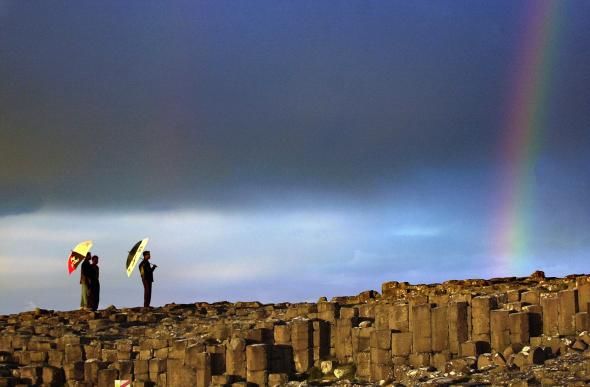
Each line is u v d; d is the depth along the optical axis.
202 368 55.72
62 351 61.50
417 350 51.31
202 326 61.22
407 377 49.62
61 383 60.34
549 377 43.72
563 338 47.59
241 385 54.25
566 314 48.25
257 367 54.59
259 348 54.69
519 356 46.78
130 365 58.31
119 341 60.72
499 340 49.22
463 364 48.25
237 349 55.25
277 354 55.12
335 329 55.06
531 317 49.00
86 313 69.88
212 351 55.91
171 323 64.81
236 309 66.44
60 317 69.31
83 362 59.91
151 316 66.94
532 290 51.25
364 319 55.03
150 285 71.62
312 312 58.19
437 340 50.88
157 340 58.72
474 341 49.59
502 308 49.97
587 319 47.62
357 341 53.84
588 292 47.88
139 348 59.34
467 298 51.34
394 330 52.25
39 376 60.41
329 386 51.41
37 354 61.94
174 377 56.91
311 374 54.44
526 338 48.62
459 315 50.34
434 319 51.03
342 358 54.56
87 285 71.88
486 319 49.75
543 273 56.88
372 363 52.53
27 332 65.81
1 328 67.94
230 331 57.53
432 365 50.88
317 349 54.94
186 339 57.81
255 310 65.38
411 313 51.78
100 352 60.50
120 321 66.81
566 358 46.06
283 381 53.91
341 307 56.34
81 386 59.44
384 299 58.38
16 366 62.00
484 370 47.34
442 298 52.62
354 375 53.31
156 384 57.53
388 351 52.12
